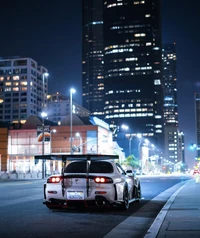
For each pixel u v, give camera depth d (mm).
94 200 12359
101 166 13094
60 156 12766
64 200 12602
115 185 12484
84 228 9836
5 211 13203
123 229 9797
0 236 8648
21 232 9188
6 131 94375
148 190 27250
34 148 93062
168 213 11914
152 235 8148
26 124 100625
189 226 9289
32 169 90375
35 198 19219
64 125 98625
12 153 93688
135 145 167000
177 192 21859
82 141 94688
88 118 102812
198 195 19375
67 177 12570
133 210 13797
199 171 35906
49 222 10742
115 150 119188
